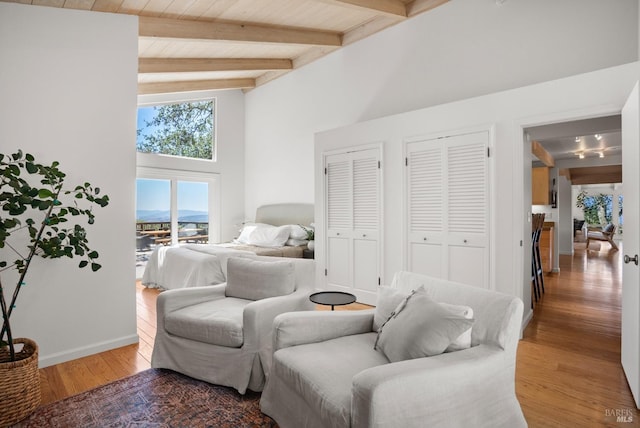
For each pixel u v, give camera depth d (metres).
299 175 5.98
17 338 2.22
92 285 2.72
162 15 3.44
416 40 4.42
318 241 4.65
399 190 3.84
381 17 4.70
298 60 5.84
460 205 3.40
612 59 3.15
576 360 2.61
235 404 2.01
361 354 1.69
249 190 7.01
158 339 2.43
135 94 2.93
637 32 3.02
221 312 2.32
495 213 3.18
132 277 2.92
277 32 4.39
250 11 3.78
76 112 2.64
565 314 3.70
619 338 3.03
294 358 1.68
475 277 3.32
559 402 2.05
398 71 4.60
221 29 3.90
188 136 6.42
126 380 2.29
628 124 2.23
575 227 13.05
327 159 4.55
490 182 3.21
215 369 2.19
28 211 2.44
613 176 8.64
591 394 2.14
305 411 1.56
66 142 2.60
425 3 4.24
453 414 1.38
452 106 3.44
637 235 2.02
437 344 1.48
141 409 1.97
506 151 3.12
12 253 2.39
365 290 4.16
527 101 3.00
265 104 6.62
